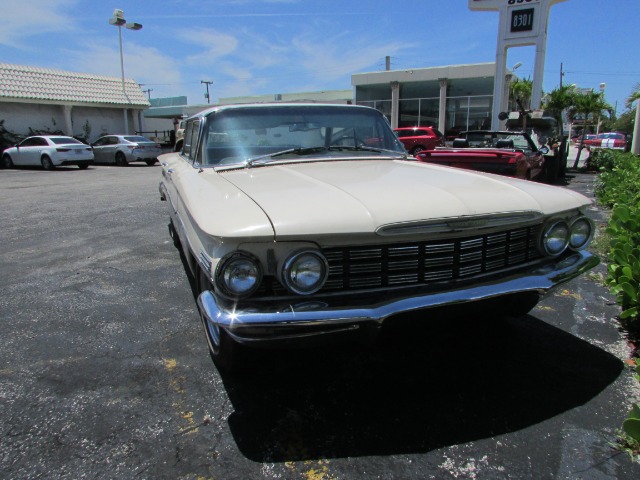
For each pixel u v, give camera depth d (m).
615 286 3.37
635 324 3.27
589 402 2.43
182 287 4.14
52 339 3.17
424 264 2.26
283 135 3.48
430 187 2.47
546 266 2.56
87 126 24.17
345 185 2.49
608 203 7.59
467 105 26.94
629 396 2.47
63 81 23.16
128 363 2.86
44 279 4.40
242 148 3.35
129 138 19.89
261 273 2.04
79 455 2.08
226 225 2.02
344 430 2.25
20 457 2.07
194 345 3.08
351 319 2.03
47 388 2.60
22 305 3.76
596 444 2.12
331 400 2.49
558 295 3.91
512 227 2.46
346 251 2.15
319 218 2.06
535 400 2.46
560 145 11.39
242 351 2.53
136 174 15.55
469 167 7.62
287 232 1.98
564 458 2.04
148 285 4.20
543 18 14.44
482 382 2.63
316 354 2.94
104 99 24.17
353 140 3.71
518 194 2.53
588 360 2.85
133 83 26.41
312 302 2.07
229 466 2.03
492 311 2.81
